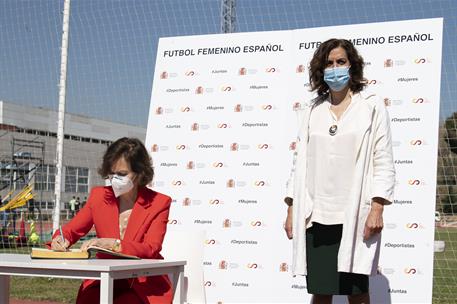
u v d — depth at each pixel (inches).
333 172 159.3
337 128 161.5
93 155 553.0
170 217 265.6
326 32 248.5
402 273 227.1
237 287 252.8
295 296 244.1
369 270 155.5
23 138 832.3
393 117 233.8
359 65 165.6
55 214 358.3
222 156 260.7
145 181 160.2
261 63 258.2
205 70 266.8
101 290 125.7
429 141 228.8
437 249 389.7
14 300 306.8
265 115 255.9
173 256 195.8
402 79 234.4
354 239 155.9
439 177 295.1
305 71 250.8
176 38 272.8
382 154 160.1
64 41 358.6
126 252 151.3
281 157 251.8
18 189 756.0
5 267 133.0
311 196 162.4
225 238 256.7
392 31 237.6
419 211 227.1
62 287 350.9
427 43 232.7
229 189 258.2
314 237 160.7
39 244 555.2
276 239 249.1
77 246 327.9
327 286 157.9
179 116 269.1
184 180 265.3
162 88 273.0
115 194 159.3
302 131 167.9
